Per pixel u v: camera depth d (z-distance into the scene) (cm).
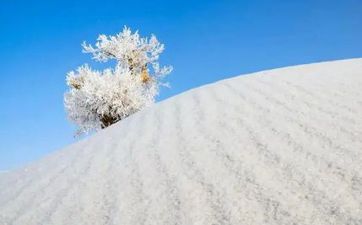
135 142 407
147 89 1748
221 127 377
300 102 404
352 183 215
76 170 375
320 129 314
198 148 332
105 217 247
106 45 1728
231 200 225
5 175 485
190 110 471
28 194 350
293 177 239
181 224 211
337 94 407
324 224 182
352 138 282
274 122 357
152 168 313
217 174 269
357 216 182
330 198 204
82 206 277
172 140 375
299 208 201
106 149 416
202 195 241
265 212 204
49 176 389
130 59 1747
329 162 249
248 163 276
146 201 254
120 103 1538
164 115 485
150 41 1770
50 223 263
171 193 255
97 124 1606
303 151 277
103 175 332
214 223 204
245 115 397
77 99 1579
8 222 290
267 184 237
